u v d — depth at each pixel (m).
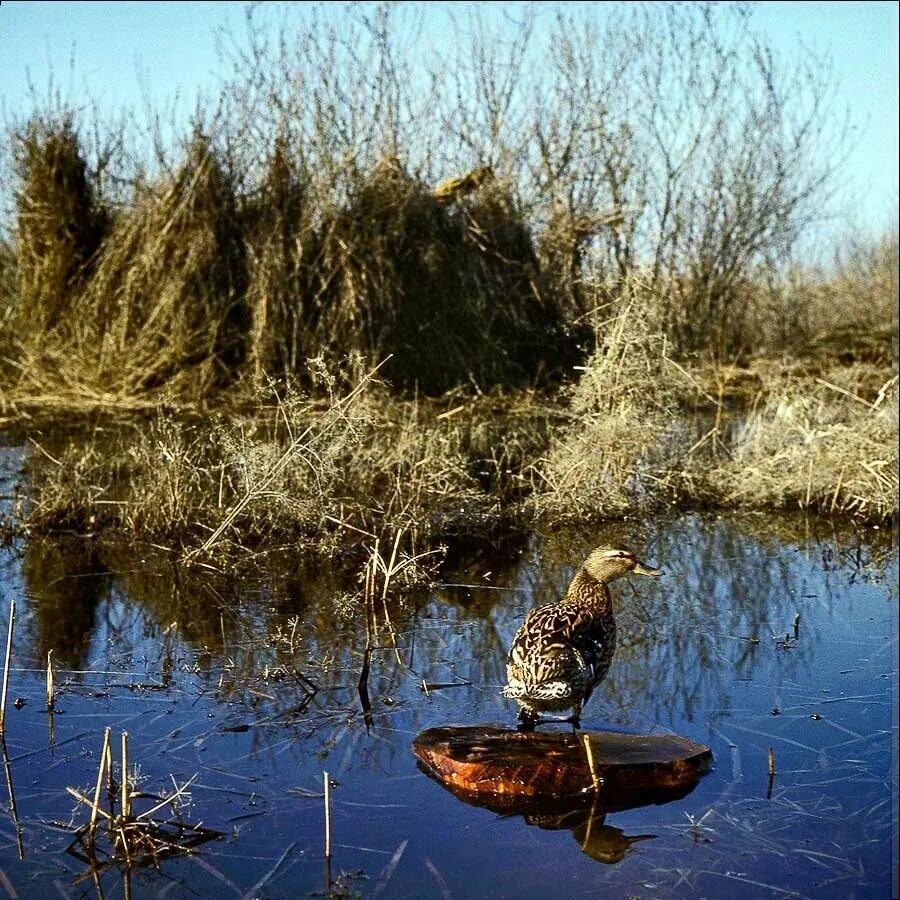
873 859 4.62
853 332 21.05
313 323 14.73
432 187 16.55
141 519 9.53
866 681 6.49
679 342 18.84
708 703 6.18
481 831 4.86
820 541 9.84
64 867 4.58
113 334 14.52
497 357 15.66
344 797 5.13
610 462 10.70
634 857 4.65
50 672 6.08
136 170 15.23
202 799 5.10
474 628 7.44
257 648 7.00
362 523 9.55
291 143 15.24
